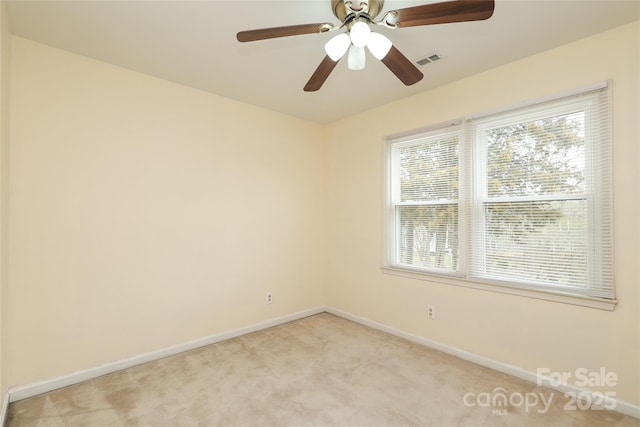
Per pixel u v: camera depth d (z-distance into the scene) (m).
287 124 3.77
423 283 3.06
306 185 3.96
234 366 2.62
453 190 2.88
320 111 3.65
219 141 3.18
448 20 1.56
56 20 1.98
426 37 2.15
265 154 3.56
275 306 3.62
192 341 2.96
